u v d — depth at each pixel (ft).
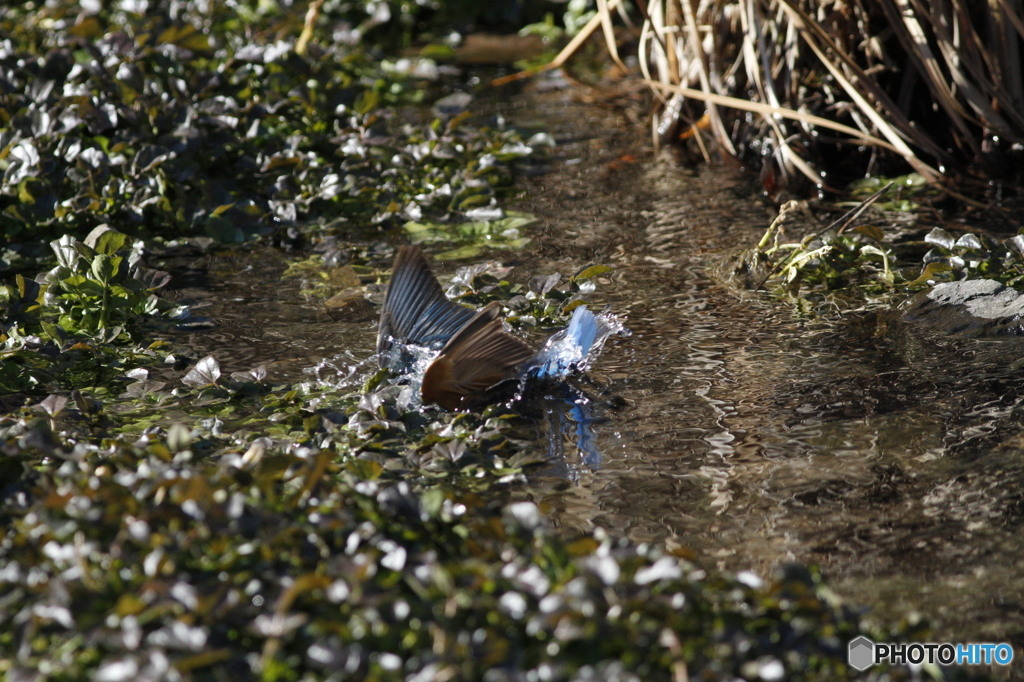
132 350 32.60
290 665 15.88
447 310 29.50
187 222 44.47
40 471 22.82
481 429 27.02
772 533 22.59
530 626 16.05
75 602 16.63
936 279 35.58
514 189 49.14
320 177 48.11
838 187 47.62
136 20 63.98
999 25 47.52
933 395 28.09
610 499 24.14
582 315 29.48
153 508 18.88
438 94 65.31
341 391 29.60
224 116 48.11
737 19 54.39
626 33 74.43
